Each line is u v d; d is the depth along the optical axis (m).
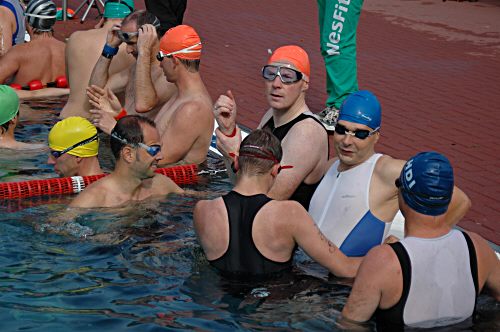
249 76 16.16
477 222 9.75
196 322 6.89
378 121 7.90
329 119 12.86
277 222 7.37
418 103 14.76
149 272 7.88
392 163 7.88
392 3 24.25
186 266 7.99
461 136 13.03
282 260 7.55
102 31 13.41
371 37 19.84
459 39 19.97
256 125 13.23
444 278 6.39
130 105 12.46
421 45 19.23
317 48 18.52
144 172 9.34
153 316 6.99
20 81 14.62
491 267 6.65
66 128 10.25
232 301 7.27
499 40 19.92
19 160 11.16
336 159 8.78
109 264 8.05
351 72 12.70
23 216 9.23
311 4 23.56
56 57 14.84
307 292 7.43
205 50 17.95
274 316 7.03
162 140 11.05
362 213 7.94
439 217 6.39
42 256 8.19
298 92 8.74
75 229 8.84
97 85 12.66
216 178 11.00
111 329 6.75
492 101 15.05
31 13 14.59
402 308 6.32
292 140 8.70
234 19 21.16
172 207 9.61
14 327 6.74
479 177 11.25
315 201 8.32
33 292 7.40
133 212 9.35
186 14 21.45
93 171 10.52
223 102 8.21
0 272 7.79
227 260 7.56
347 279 7.62
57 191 10.06
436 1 24.64
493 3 24.41
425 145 12.54
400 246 6.34
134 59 13.25
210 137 11.34
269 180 7.61
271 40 19.11
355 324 6.45
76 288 7.52
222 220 7.52
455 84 16.09
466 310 6.56
